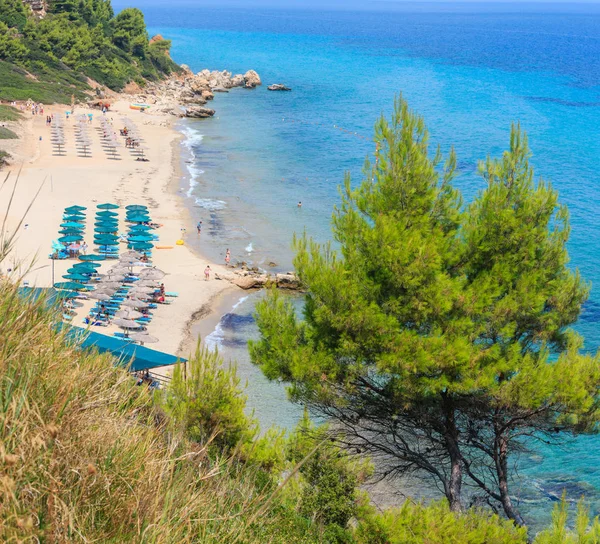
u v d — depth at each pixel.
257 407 36.16
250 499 8.07
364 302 15.43
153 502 6.24
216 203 78.94
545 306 17.28
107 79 144.25
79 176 83.44
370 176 17.48
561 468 31.28
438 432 16.95
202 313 49.88
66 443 5.75
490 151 111.31
